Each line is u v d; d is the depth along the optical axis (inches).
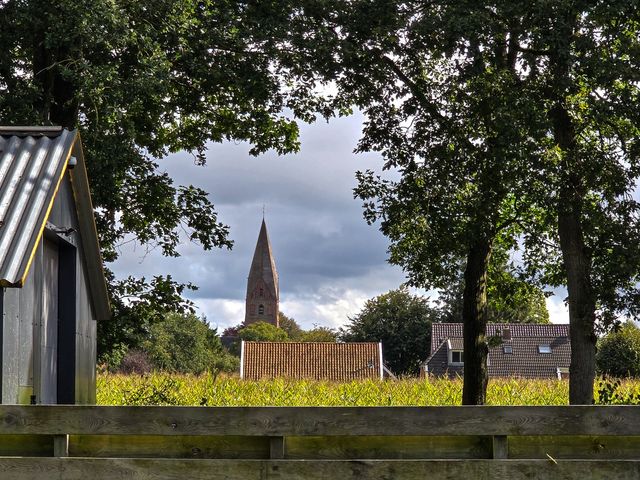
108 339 1054.4
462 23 866.8
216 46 945.5
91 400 592.4
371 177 1030.4
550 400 1327.5
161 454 353.7
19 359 436.5
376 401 1320.1
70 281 544.4
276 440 350.9
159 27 911.7
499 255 1163.9
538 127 881.5
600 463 350.6
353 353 2763.3
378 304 3735.2
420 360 3661.4
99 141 874.8
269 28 916.0
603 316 932.0
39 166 466.0
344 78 982.4
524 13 868.0
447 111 983.0
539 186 908.0
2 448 352.2
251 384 1332.4
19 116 873.5
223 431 348.8
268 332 5236.2
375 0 921.5
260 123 1071.0
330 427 349.4
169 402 1048.8
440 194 984.9
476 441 355.3
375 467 349.7
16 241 418.0
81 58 840.9
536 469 350.0
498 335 1075.3
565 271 1061.8
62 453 349.7
